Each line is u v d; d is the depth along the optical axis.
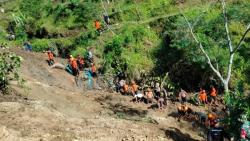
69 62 32.31
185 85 31.66
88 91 29.77
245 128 15.52
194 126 24.75
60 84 28.91
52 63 31.53
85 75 30.97
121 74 32.41
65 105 23.16
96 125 16.86
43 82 27.97
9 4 53.59
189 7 37.28
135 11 39.31
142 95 28.38
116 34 36.47
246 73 30.11
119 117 24.11
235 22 32.41
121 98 28.44
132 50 34.31
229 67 23.11
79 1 43.72
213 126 18.09
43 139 14.55
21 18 47.94
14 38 45.72
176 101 29.66
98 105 25.84
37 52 36.97
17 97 20.03
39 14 47.59
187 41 30.31
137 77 32.50
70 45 38.31
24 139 14.35
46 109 17.69
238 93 17.34
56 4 47.44
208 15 33.50
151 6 39.28
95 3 42.88
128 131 16.62
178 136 18.44
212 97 29.03
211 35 31.45
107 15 38.84
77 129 15.95
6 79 21.03
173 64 32.34
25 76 26.20
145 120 24.16
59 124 16.23
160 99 27.53
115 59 33.53
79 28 41.72
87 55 34.00
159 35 35.69
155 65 33.31
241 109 16.64
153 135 16.86
